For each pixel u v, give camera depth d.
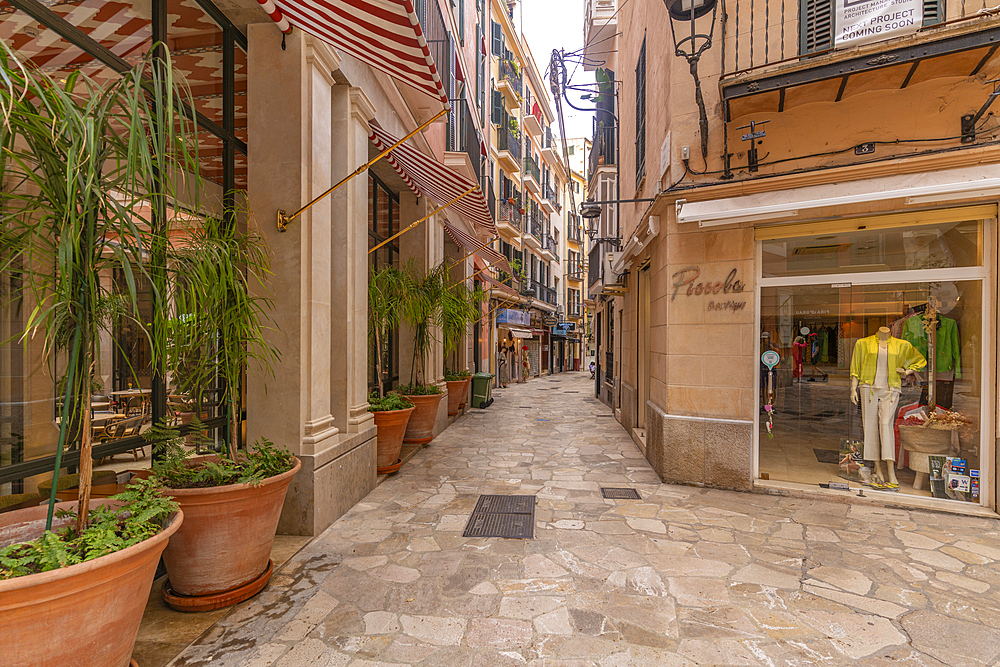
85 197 1.36
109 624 1.55
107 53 2.55
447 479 5.01
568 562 3.06
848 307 4.56
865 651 2.17
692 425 4.82
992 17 3.37
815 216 4.38
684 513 3.99
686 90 4.93
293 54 3.54
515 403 12.38
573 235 33.00
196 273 2.06
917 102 4.05
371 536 3.46
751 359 4.70
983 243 4.08
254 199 3.56
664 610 2.51
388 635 2.28
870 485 4.47
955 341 4.20
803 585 2.78
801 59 4.12
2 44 1.21
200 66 3.58
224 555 2.46
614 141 11.06
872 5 3.77
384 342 6.74
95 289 1.62
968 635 2.30
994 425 4.00
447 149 8.15
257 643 2.20
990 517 3.89
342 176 4.29
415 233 7.65
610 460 5.92
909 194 3.76
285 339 3.49
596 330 13.97
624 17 9.04
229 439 2.71
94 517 1.74
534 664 2.07
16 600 1.30
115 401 2.51
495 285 14.02
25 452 2.15
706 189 4.70
